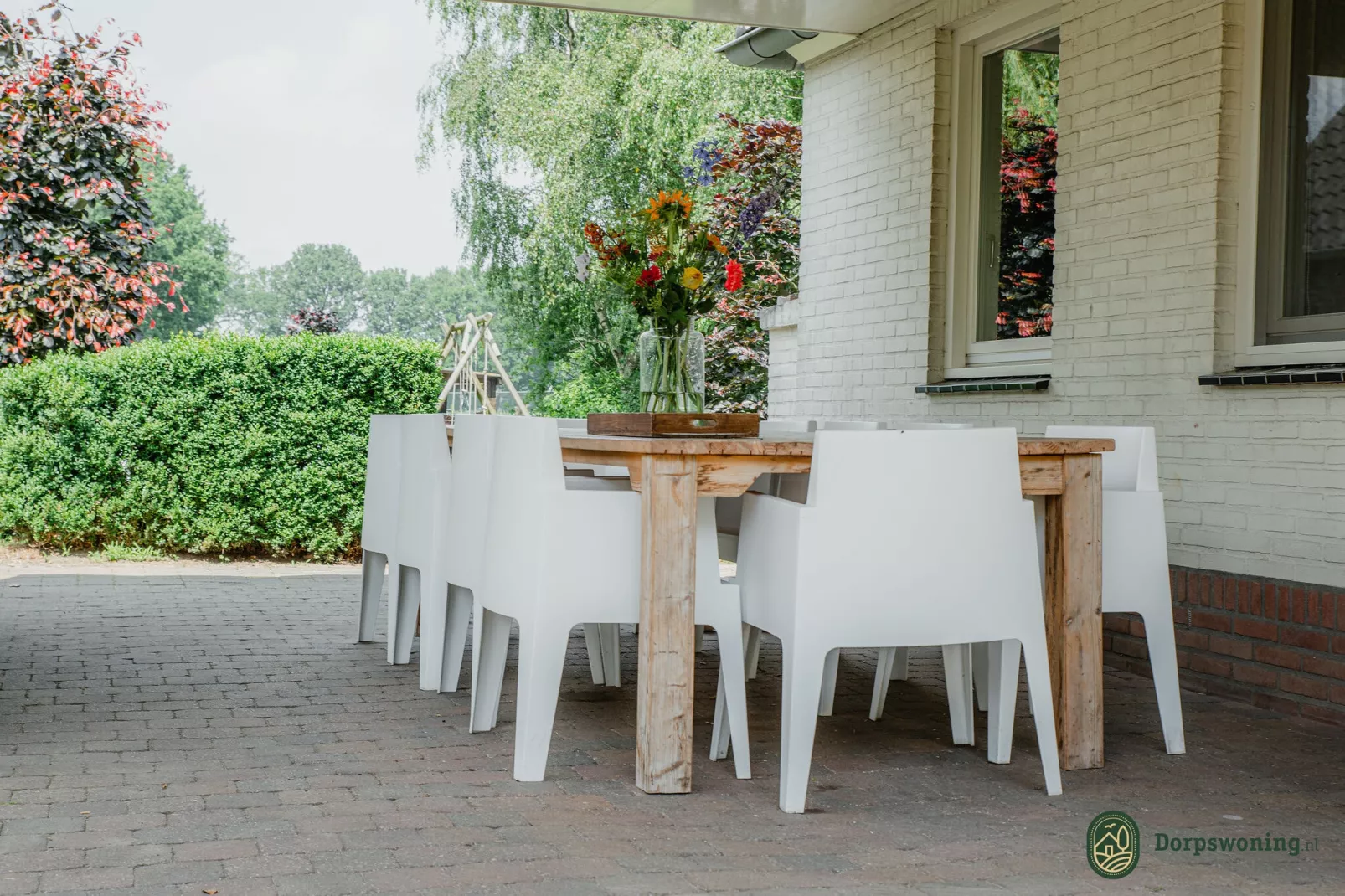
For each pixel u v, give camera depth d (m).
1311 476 4.24
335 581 7.18
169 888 2.41
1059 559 3.48
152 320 11.30
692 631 3.19
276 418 7.79
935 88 6.37
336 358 7.81
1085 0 5.27
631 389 21.52
